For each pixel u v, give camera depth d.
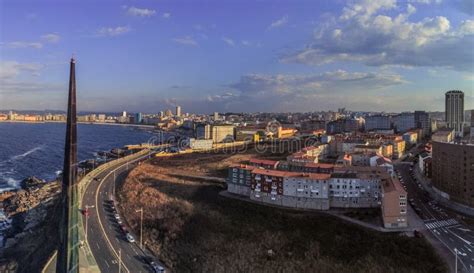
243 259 133.88
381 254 127.69
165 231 159.00
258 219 161.38
